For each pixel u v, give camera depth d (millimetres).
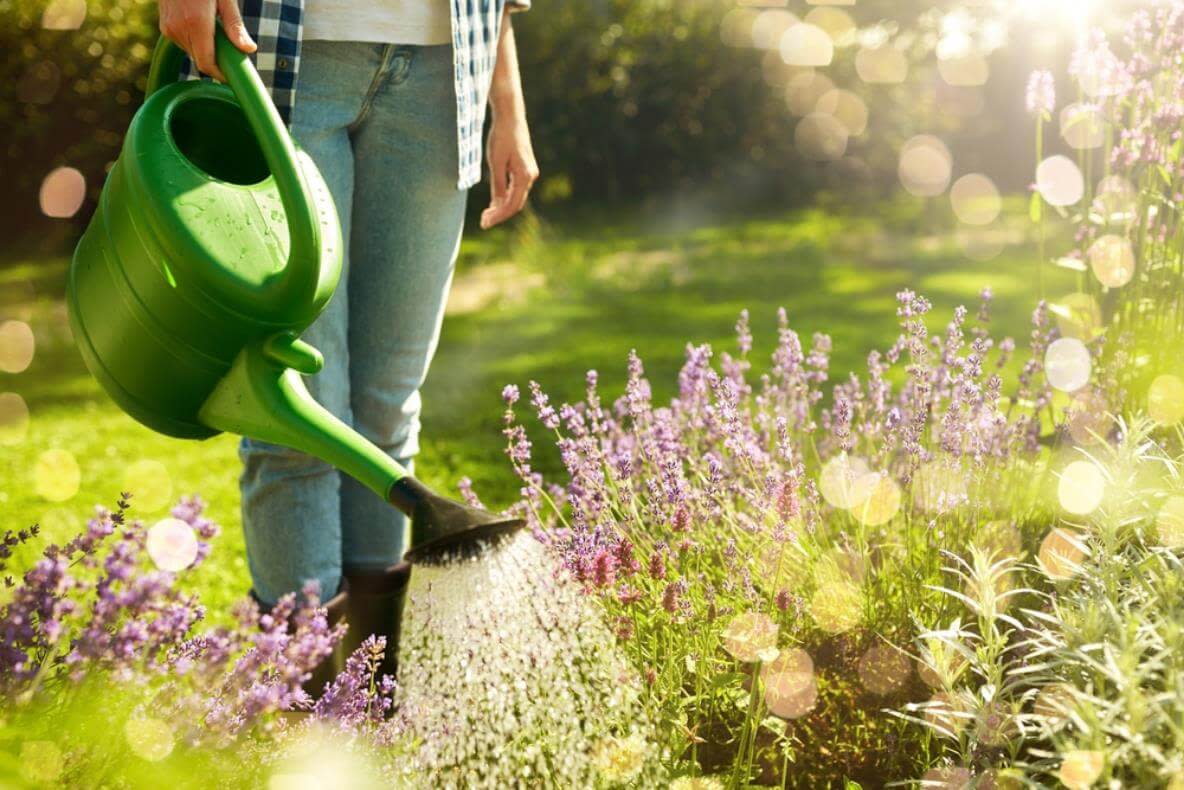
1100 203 2713
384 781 1728
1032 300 6840
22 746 1283
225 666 1513
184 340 1798
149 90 2074
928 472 2307
